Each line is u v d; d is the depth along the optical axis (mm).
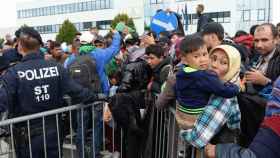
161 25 6566
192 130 2605
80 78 4668
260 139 1468
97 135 4367
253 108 2781
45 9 67500
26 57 3422
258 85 3066
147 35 5270
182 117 2812
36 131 3426
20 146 3424
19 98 3355
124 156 4484
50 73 3473
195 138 2568
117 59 6211
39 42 3475
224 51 2609
